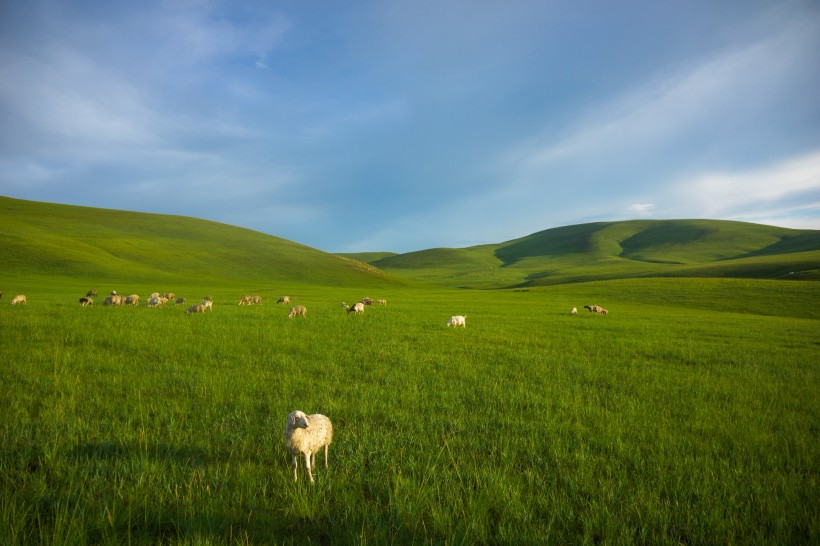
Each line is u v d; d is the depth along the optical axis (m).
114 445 6.85
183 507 5.09
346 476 6.08
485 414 9.39
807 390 12.54
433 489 5.70
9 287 52.94
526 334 24.44
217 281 92.44
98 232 119.50
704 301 62.16
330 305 44.09
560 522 5.21
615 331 27.39
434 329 25.22
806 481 6.40
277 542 4.61
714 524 5.20
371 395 10.51
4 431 7.12
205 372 12.01
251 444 7.09
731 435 8.33
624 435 8.30
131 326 20.47
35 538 4.35
